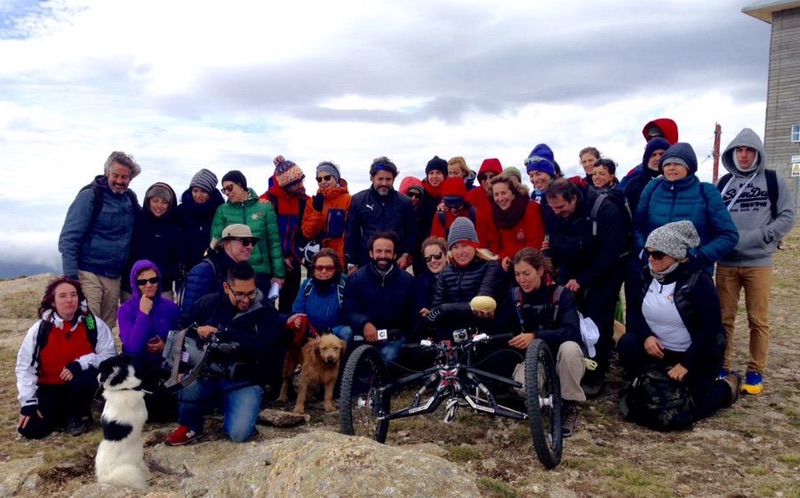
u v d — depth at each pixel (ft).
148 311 18.15
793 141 80.89
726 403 17.22
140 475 13.87
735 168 18.28
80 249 20.18
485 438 15.85
